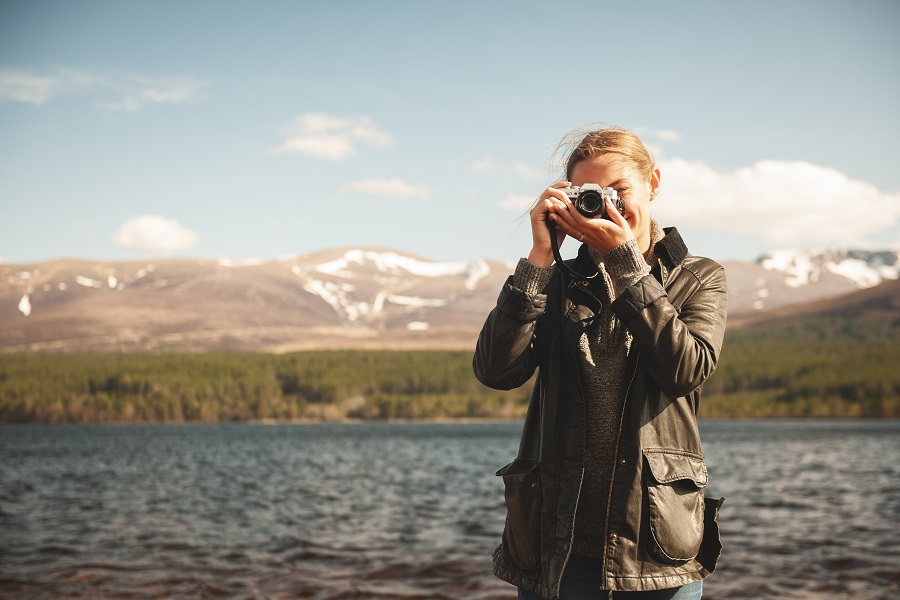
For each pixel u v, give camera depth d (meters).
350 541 13.81
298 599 8.83
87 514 19.31
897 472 32.78
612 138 2.64
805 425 141.88
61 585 9.65
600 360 2.55
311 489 27.41
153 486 29.97
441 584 9.70
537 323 2.70
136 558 11.98
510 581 2.65
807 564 10.91
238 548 13.06
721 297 2.61
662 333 2.34
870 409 188.00
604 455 2.50
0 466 46.31
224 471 40.22
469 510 19.39
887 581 9.66
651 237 2.78
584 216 2.45
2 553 12.55
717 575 10.12
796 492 23.33
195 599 8.81
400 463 46.31
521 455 2.71
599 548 2.49
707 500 2.56
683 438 2.50
